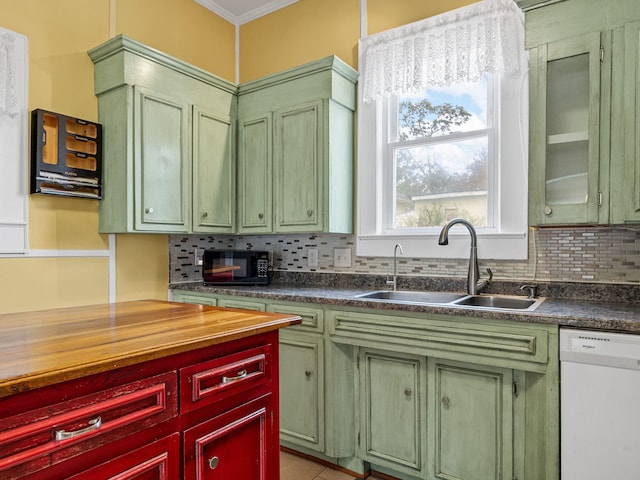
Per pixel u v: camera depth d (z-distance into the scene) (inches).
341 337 82.9
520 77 86.7
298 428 89.4
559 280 82.7
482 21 88.7
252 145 110.6
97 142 92.4
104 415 37.9
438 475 75.6
